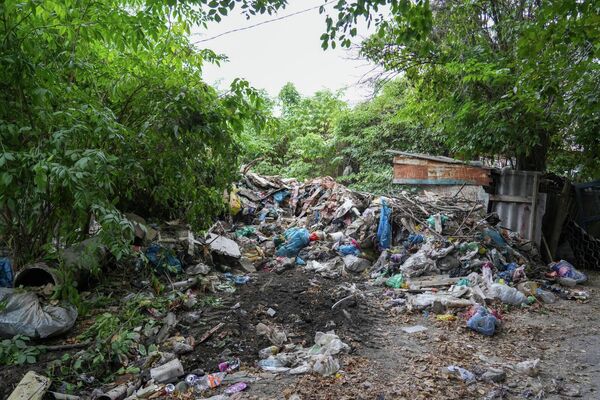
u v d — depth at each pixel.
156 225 7.74
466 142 9.33
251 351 4.60
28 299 4.66
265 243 9.39
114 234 4.57
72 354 4.40
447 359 4.55
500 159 11.30
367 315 5.86
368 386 3.92
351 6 4.09
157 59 5.87
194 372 4.18
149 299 5.61
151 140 5.74
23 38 4.09
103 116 4.68
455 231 8.49
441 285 7.04
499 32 8.43
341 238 9.19
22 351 4.27
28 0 3.92
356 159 16.39
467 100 8.65
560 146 10.52
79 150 4.34
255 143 17.05
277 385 3.92
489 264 7.47
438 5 8.96
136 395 3.77
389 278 7.39
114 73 5.64
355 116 15.86
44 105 4.43
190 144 5.95
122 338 4.51
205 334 4.86
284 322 5.42
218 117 5.86
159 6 4.68
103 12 4.56
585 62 5.04
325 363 4.19
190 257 7.42
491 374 4.18
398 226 8.97
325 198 11.48
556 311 6.29
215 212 8.28
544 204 9.27
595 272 8.92
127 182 6.36
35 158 4.08
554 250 9.49
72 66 4.64
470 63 7.79
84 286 5.91
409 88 12.05
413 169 10.88
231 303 5.93
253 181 12.57
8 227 5.12
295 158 18.83
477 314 5.50
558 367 4.49
